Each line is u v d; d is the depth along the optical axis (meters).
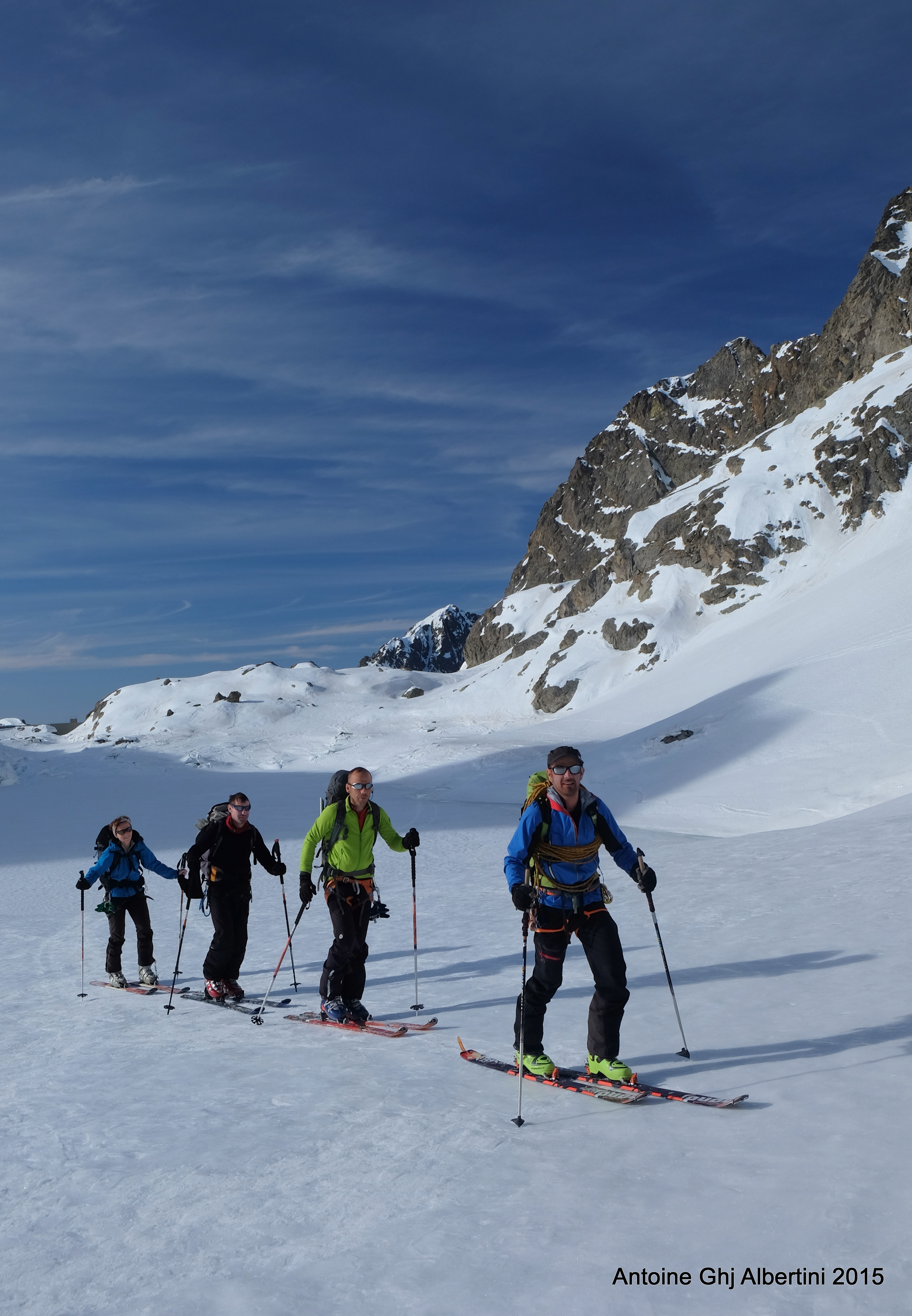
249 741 108.31
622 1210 3.61
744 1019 6.28
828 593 81.44
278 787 60.81
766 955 8.20
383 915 7.62
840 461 104.19
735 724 47.66
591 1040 5.39
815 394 122.69
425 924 12.59
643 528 126.25
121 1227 3.84
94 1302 3.23
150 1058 6.76
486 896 15.09
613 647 106.69
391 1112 5.08
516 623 142.38
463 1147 4.46
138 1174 4.42
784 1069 5.14
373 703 128.88
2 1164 4.68
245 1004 8.62
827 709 45.12
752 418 137.50
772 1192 3.63
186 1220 3.86
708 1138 4.28
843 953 7.89
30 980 10.73
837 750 39.09
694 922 10.34
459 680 136.62
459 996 8.21
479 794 53.00
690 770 43.00
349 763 83.25
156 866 10.14
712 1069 5.31
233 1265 3.43
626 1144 4.32
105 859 9.99
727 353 148.38
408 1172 4.19
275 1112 5.23
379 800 49.84
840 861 14.05
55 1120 5.36
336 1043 6.85
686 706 71.12
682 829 33.00
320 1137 4.75
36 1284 3.39
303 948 11.36
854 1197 3.51
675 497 130.25
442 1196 3.91
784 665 61.66
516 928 11.79
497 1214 3.68
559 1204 3.72
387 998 8.39
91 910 17.41
